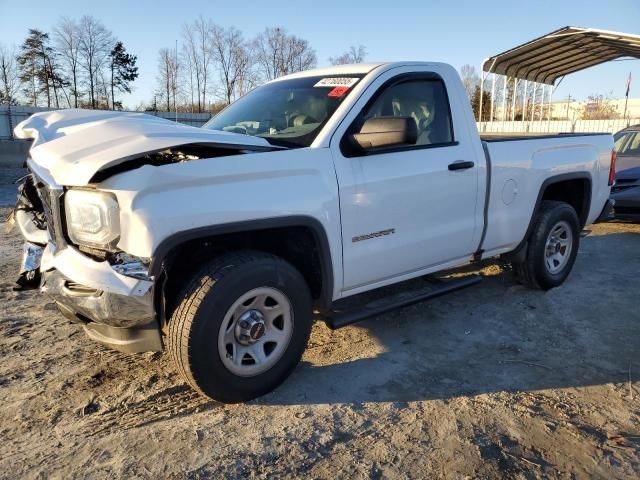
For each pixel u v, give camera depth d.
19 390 3.34
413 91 3.98
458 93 4.28
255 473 2.60
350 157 3.46
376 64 3.96
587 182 5.45
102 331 3.08
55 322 4.42
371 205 3.53
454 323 4.49
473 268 6.03
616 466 2.66
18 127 3.79
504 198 4.54
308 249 3.43
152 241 2.66
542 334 4.27
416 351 3.96
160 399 3.26
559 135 5.41
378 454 2.75
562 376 3.59
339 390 3.38
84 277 2.75
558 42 19.89
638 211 8.21
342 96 3.66
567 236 5.34
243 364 3.17
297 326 3.31
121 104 51.34
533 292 5.25
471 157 4.20
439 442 2.85
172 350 2.93
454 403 3.24
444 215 4.04
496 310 4.78
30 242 3.53
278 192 3.07
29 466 2.63
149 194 2.68
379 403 3.23
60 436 2.88
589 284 5.53
